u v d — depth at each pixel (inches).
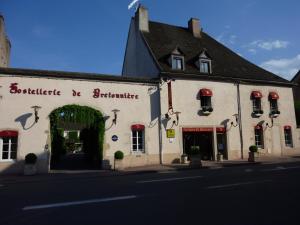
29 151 677.3
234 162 813.2
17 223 241.0
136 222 234.1
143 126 799.1
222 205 284.4
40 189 419.2
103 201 315.3
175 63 900.6
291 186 382.9
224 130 912.9
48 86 711.7
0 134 657.0
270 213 252.7
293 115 1045.8
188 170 670.5
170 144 827.4
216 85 922.1
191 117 866.8
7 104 672.4
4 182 538.0
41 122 696.4
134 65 1053.2
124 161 765.9
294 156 961.5
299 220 231.1
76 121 735.7
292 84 1053.2
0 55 1058.1
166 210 269.4
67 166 828.0
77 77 738.2
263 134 972.6
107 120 761.6
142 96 810.8
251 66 1091.3
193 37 1108.5
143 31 1016.9
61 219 249.8
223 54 1088.2
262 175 502.3
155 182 453.1
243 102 957.8
